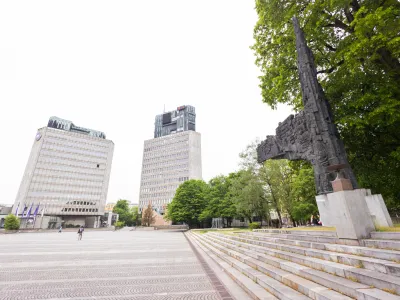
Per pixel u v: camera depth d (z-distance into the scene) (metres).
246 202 30.92
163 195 109.31
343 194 5.98
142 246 18.61
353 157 13.33
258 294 4.79
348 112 11.58
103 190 99.38
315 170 10.90
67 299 5.34
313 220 36.94
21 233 49.72
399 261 3.89
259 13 15.72
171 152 116.56
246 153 31.70
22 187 87.94
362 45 9.20
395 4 10.17
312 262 5.24
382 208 6.74
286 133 13.55
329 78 12.92
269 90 16.08
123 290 6.05
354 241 5.53
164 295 5.54
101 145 104.06
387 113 9.79
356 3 11.91
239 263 8.12
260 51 16.50
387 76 11.12
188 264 9.94
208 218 58.97
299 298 3.98
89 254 13.51
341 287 3.76
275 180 29.58
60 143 94.31
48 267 9.41
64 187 90.69
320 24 12.48
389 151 12.31
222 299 5.04
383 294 3.14
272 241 9.43
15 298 5.42
